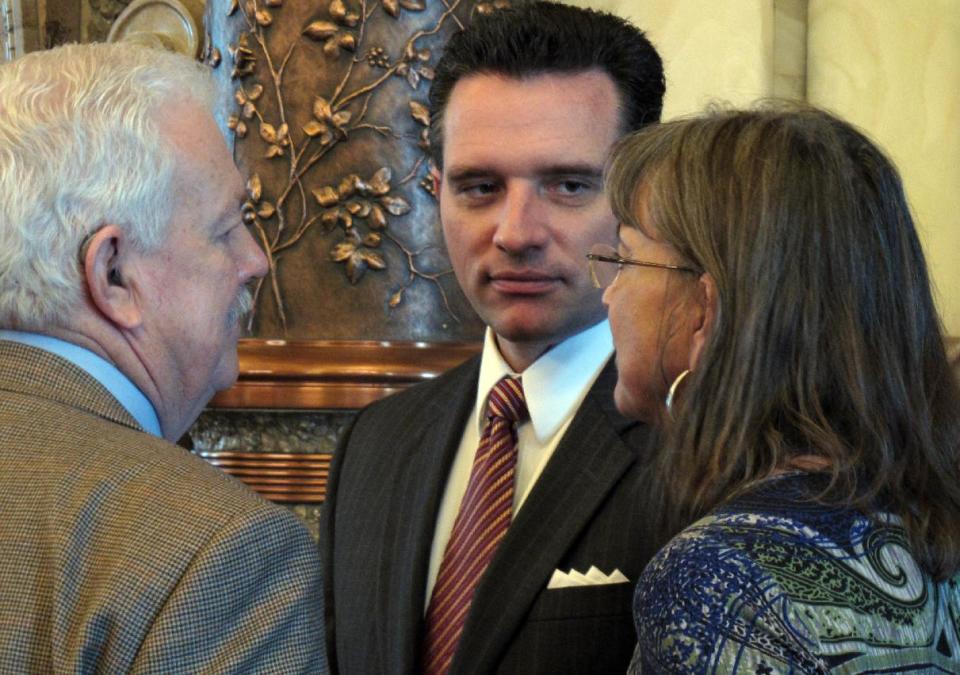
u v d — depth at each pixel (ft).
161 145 4.95
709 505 4.45
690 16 11.77
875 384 4.39
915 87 10.91
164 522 4.22
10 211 4.67
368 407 7.23
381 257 9.96
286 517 4.39
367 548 6.44
